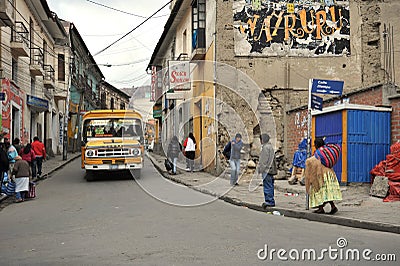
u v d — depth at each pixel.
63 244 7.34
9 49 21.77
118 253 6.50
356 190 12.20
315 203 9.48
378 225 8.06
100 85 64.12
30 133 27.30
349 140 12.51
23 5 24.55
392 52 17.95
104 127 19.25
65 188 16.39
